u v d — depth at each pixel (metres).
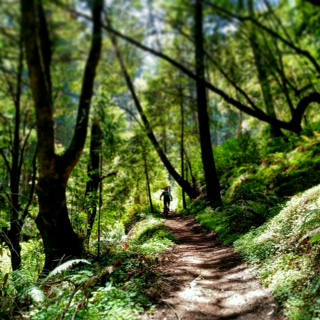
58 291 5.76
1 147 7.29
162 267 7.31
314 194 7.57
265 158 14.96
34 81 5.14
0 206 7.51
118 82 5.62
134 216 21.16
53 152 6.27
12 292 5.98
